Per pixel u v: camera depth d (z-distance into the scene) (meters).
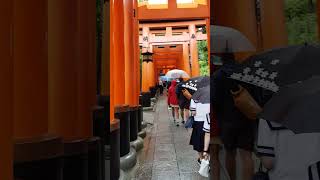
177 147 11.25
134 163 8.87
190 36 32.12
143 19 24.58
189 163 8.95
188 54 33.59
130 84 11.45
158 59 54.75
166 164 8.90
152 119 19.95
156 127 16.52
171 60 59.22
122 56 9.09
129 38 11.70
